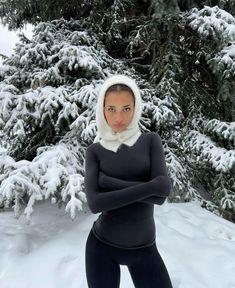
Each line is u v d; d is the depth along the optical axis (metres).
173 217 4.17
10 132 4.64
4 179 3.52
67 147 4.28
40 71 4.61
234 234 4.01
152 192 1.59
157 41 5.06
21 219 4.24
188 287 2.83
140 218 1.73
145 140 1.77
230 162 4.57
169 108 4.81
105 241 1.77
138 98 1.75
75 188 3.54
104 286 1.78
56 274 2.95
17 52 4.64
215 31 4.56
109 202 1.60
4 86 4.32
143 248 1.77
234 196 4.71
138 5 5.42
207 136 5.13
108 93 1.72
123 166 1.70
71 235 3.54
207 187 5.36
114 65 4.94
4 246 3.46
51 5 5.59
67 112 4.18
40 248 3.38
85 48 4.62
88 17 5.29
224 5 5.45
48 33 4.71
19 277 2.94
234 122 4.88
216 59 4.69
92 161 1.76
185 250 3.40
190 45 5.35
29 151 4.95
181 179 4.70
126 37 5.57
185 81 5.24
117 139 1.74
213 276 3.04
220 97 5.08
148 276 1.78
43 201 4.84
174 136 5.16
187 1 5.28
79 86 4.49
